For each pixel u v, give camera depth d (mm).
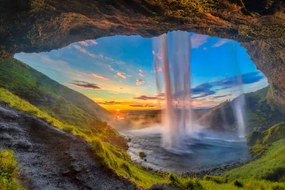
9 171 15617
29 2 30656
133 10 30844
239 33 36031
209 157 74688
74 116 81938
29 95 76125
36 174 18828
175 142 103375
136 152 77312
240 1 25953
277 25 30094
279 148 62156
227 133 135875
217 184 29578
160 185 21562
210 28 36250
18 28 34719
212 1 26672
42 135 26000
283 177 38594
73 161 21578
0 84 71438
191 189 22500
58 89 124000
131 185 20984
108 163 23062
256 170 42906
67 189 18109
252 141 93875
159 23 35031
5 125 25312
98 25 38312
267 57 76250
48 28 37125
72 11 32844
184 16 31484
